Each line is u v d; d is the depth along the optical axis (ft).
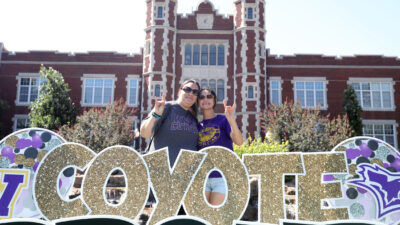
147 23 70.23
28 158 11.12
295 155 11.03
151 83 66.69
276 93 71.92
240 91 67.00
